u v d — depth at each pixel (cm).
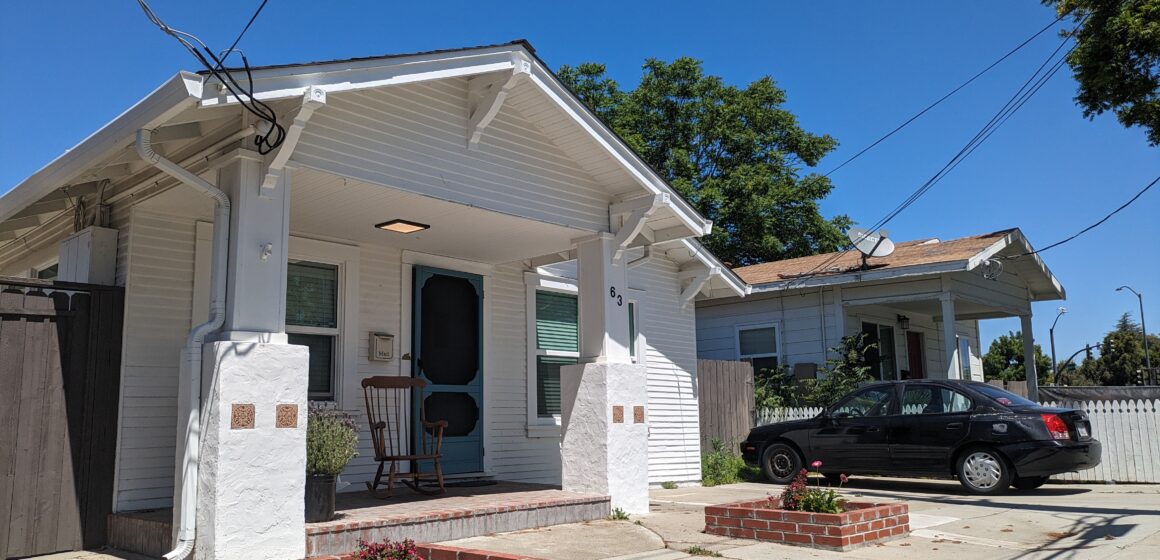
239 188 650
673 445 1298
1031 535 758
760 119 3027
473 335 1058
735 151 3064
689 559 662
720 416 1454
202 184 639
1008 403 1085
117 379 751
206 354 624
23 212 810
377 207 809
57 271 911
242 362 619
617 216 965
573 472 923
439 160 782
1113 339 4853
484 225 890
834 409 1227
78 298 738
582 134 874
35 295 716
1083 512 888
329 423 699
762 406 1561
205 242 816
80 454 721
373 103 732
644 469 930
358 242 955
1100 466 1260
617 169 923
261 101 607
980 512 895
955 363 1515
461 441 1021
